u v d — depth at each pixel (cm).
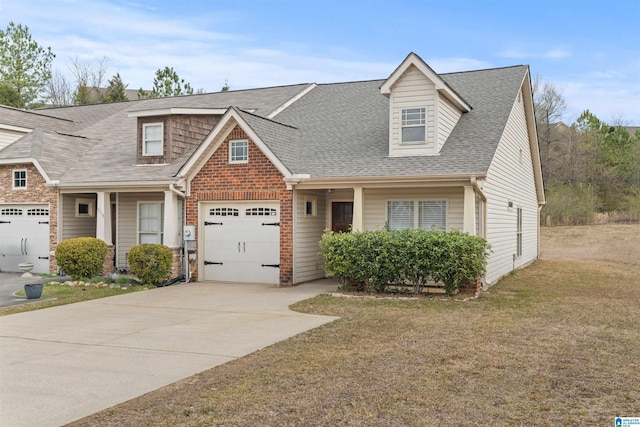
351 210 1709
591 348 827
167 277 1582
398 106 1540
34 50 4400
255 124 1597
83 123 2395
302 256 1591
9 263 1864
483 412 563
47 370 722
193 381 670
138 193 1886
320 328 975
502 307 1189
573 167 4509
